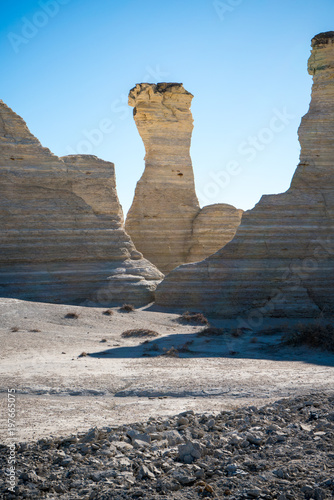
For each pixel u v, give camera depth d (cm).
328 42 3888
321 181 3731
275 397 1401
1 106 3884
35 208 3831
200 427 1052
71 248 3859
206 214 5194
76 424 1121
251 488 733
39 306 3191
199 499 717
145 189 5184
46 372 1745
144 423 1087
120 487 755
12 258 3694
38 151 3928
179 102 5344
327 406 1152
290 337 2414
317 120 3822
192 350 2259
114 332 2820
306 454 868
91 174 4097
